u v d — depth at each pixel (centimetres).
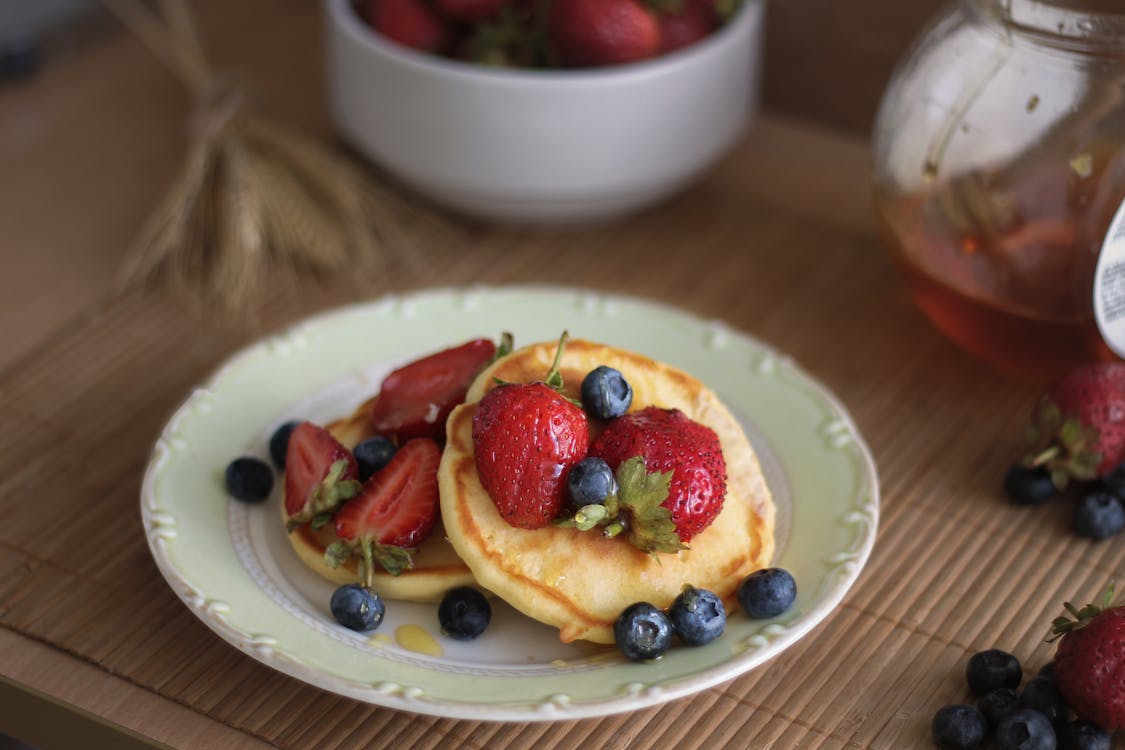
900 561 79
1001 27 82
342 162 98
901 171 85
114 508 80
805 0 102
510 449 72
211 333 90
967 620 77
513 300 86
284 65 108
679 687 70
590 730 73
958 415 86
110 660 74
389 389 78
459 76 90
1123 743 73
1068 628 73
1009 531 81
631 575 73
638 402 77
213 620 71
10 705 74
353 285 94
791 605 73
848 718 73
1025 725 71
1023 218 82
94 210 97
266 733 72
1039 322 82
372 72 92
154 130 103
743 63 94
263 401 82
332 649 72
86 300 91
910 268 85
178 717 73
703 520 73
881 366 89
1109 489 81
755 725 73
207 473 78
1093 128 81
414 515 74
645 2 93
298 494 76
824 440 80
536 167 92
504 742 72
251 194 94
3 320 90
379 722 73
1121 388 80
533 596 72
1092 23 80
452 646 73
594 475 71
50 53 109
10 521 80
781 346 90
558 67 93
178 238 93
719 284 94
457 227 97
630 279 94
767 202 99
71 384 86
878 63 102
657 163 93
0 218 96
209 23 112
